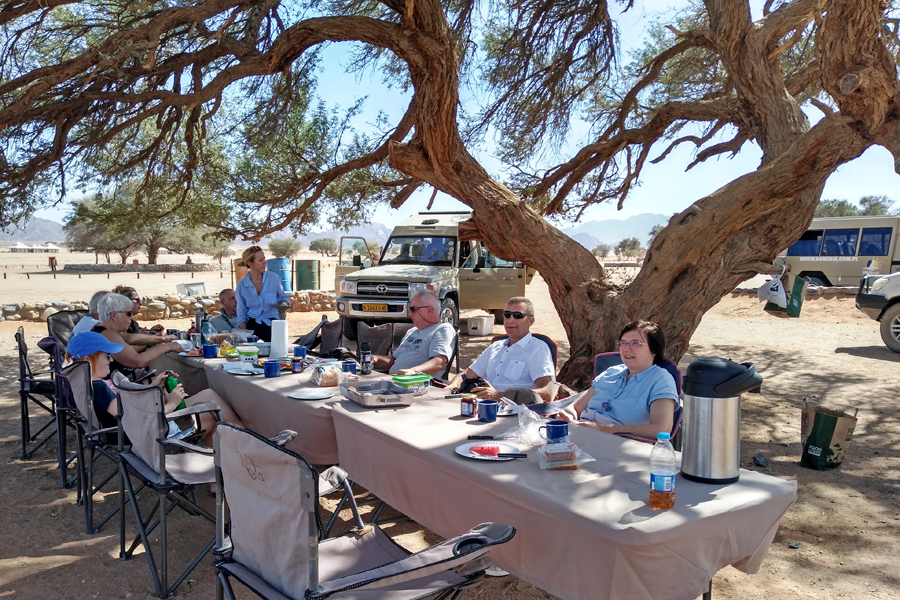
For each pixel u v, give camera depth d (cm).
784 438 646
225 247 6288
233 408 473
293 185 1017
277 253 7400
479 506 256
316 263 2089
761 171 682
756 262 723
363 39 745
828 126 630
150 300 1612
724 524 220
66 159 809
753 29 786
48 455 570
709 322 1731
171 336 638
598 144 1087
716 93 1105
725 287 730
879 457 585
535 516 230
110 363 473
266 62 774
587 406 404
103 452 405
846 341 1370
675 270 715
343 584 208
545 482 244
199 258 7638
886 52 543
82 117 796
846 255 2106
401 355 546
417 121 761
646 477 252
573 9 995
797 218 725
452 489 270
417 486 291
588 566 210
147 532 346
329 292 1875
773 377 972
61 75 668
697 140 1116
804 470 549
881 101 564
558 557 222
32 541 397
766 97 795
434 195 1125
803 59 1047
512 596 335
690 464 249
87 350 438
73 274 4353
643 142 1058
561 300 802
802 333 1505
